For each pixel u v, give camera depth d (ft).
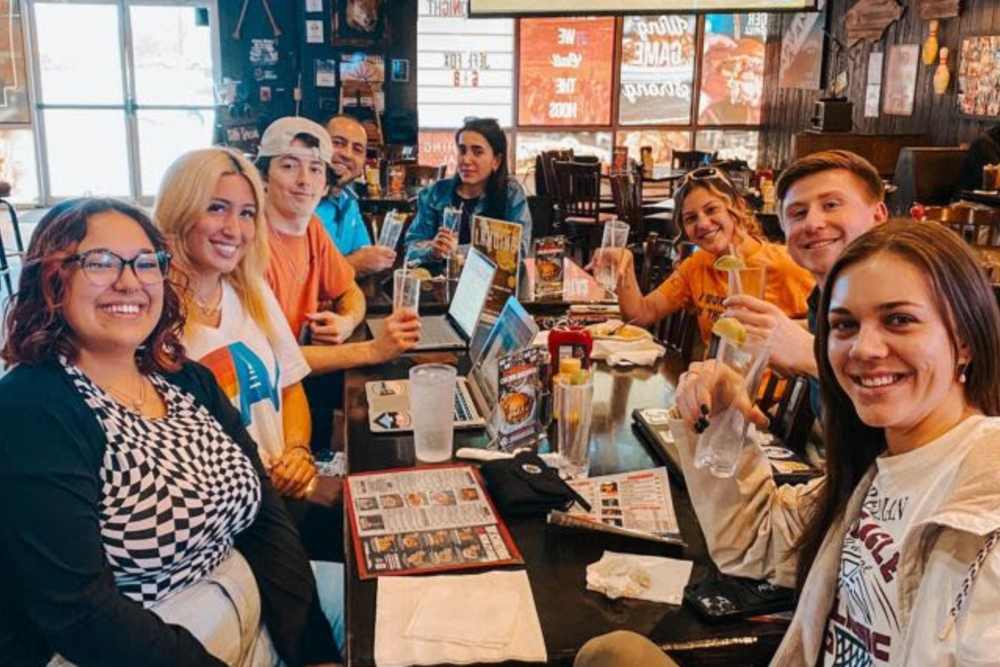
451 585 4.64
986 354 3.54
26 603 4.64
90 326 5.04
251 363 7.16
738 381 4.77
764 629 4.33
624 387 7.79
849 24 26.55
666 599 4.55
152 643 4.76
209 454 5.47
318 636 6.10
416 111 23.67
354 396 7.59
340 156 12.87
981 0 20.72
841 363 3.72
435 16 30.30
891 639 3.57
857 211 6.86
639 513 5.41
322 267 10.27
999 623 3.01
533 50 30.78
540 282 10.61
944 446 3.55
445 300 10.94
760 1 16.30
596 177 23.12
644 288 12.64
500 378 6.36
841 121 22.98
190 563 5.26
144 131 31.94
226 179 6.85
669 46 31.22
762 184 20.79
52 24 30.63
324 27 22.95
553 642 4.21
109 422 4.99
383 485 5.74
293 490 7.14
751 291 6.56
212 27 31.27
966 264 3.51
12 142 31.30
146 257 5.17
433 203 13.62
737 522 4.72
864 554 3.76
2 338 5.38
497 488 5.52
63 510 4.62
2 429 4.66
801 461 6.17
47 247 4.99
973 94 21.16
